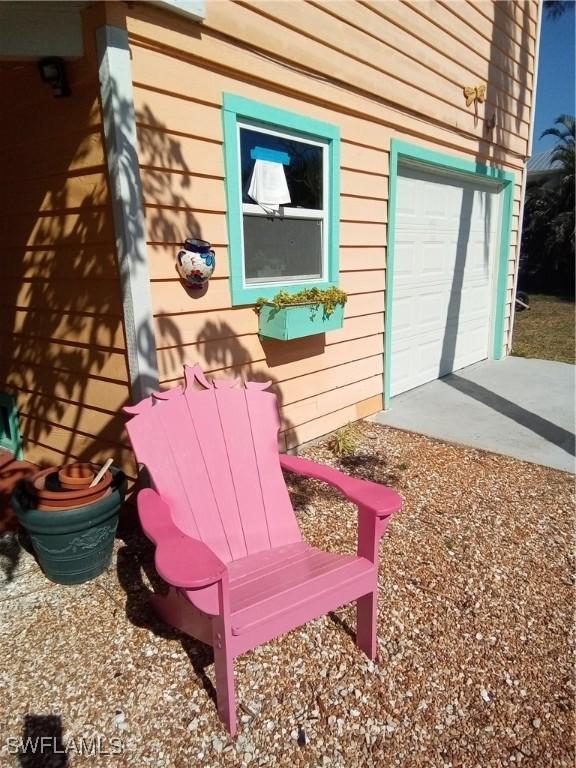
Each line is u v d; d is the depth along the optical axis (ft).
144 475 10.14
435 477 12.75
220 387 8.32
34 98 9.80
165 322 10.05
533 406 17.89
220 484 7.87
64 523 8.30
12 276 11.78
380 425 16.20
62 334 10.94
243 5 10.59
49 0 8.27
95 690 6.70
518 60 22.06
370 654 7.14
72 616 8.12
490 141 21.07
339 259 14.38
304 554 7.64
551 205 51.03
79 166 9.45
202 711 6.35
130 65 8.82
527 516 11.04
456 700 6.57
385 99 14.98
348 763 5.75
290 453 13.88
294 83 12.04
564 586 8.83
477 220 22.26
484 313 24.57
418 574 9.01
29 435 13.05
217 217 10.77
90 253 9.79
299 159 12.94
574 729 6.23
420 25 15.99
